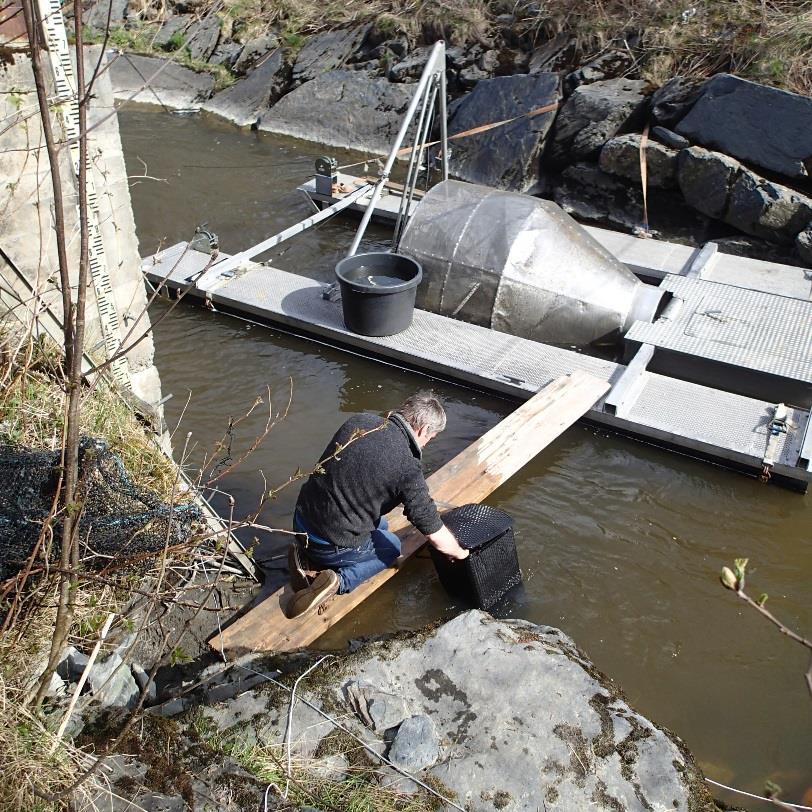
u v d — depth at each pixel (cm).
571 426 649
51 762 298
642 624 477
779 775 392
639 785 327
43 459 338
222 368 713
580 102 1055
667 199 995
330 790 319
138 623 390
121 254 520
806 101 902
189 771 324
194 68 1417
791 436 600
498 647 389
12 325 429
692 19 1116
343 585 428
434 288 761
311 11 1429
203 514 421
